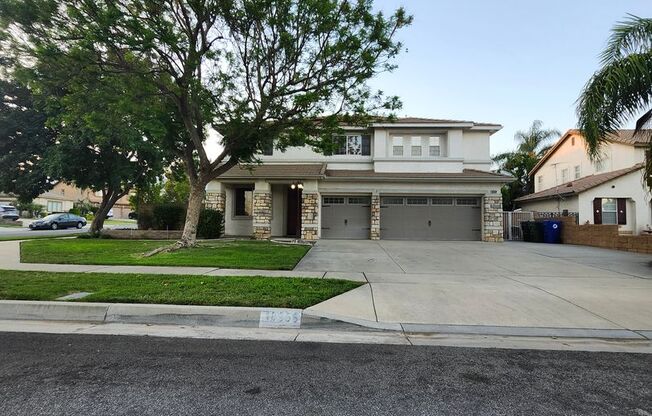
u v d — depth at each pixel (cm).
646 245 1369
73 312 554
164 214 1936
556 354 436
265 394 326
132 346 445
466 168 2041
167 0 984
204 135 1306
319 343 467
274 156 2045
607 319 555
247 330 518
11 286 660
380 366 394
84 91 1077
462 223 1889
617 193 2000
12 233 2361
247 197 1972
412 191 1853
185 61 1022
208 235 1748
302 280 745
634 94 949
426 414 296
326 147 1179
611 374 380
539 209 2547
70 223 3097
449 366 397
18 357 406
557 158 2725
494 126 2033
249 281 723
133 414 289
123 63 1041
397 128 1983
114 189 1914
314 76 1119
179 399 314
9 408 295
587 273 920
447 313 575
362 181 1850
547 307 610
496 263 1077
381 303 618
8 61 1016
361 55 1059
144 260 982
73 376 358
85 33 903
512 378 368
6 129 1850
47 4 884
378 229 1855
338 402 313
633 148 2116
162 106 1168
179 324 540
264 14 1015
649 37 920
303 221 1811
